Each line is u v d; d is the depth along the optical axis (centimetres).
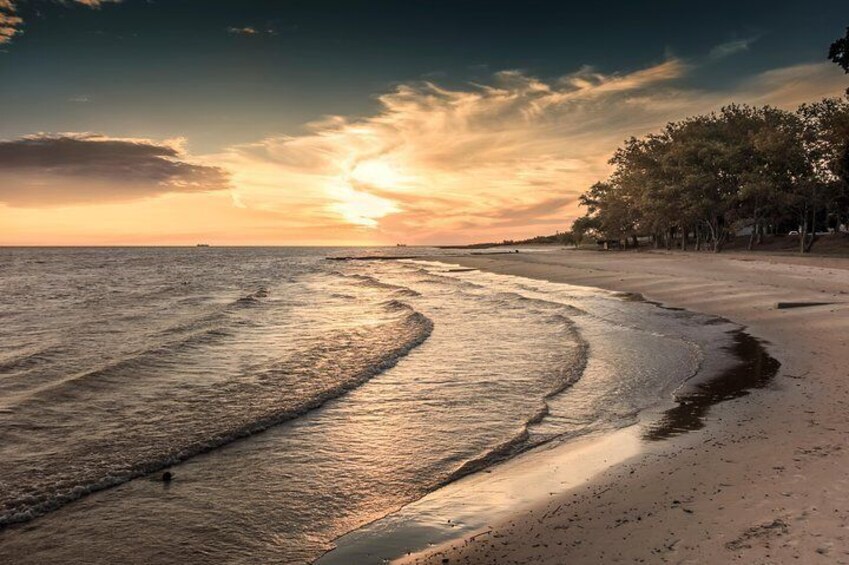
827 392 966
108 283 5034
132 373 1299
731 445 729
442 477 697
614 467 689
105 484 680
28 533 564
